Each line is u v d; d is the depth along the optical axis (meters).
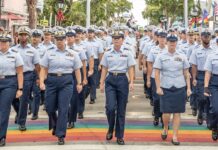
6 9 42.56
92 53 14.19
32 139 10.80
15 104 11.87
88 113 14.13
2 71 10.19
